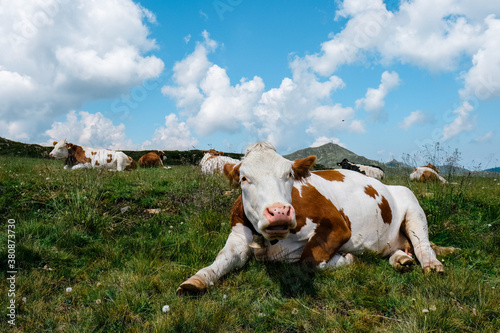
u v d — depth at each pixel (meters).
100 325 2.72
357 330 2.62
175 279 3.51
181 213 5.96
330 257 3.78
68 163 14.16
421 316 2.67
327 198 4.01
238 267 3.78
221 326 2.63
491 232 5.13
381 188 4.78
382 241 4.48
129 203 6.18
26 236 4.47
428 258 3.87
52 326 2.73
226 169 4.00
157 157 17.36
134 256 4.20
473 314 2.69
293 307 2.97
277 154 3.41
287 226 2.92
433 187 7.34
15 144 31.50
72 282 3.62
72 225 4.88
